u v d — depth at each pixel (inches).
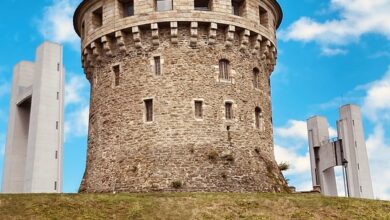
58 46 1588.3
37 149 1460.4
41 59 1555.1
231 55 1462.8
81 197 1073.5
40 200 1037.8
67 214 971.3
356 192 1854.1
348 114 1943.9
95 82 1539.1
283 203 1077.8
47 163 1469.0
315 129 2011.6
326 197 1151.6
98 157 1444.4
